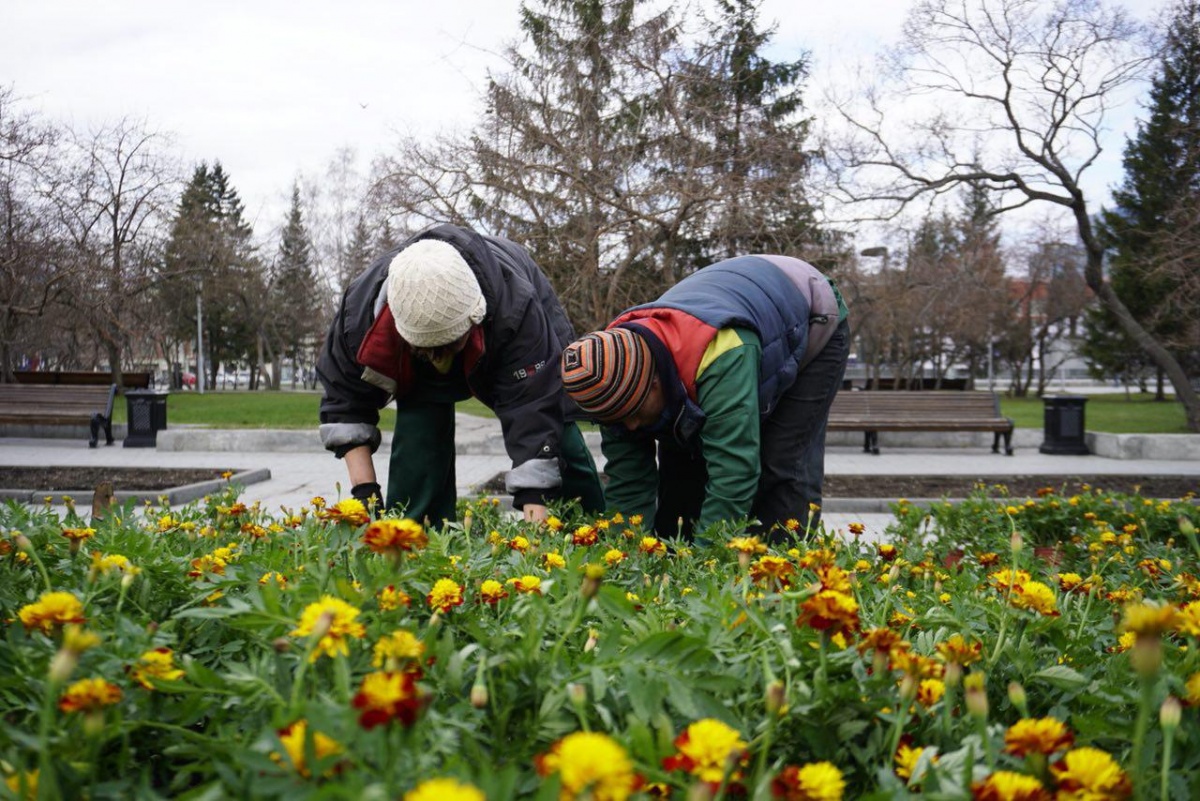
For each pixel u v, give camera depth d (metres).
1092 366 47.19
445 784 0.74
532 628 1.48
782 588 1.79
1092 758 1.05
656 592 2.15
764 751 1.16
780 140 15.60
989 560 2.94
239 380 85.19
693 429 3.59
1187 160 18.08
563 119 14.95
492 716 1.35
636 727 1.13
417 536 1.50
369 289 4.00
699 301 3.77
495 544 2.61
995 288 40.59
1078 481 10.71
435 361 3.74
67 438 16.48
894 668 1.39
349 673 1.29
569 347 3.56
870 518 8.35
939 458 13.92
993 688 1.71
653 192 14.33
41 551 2.38
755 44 18.19
